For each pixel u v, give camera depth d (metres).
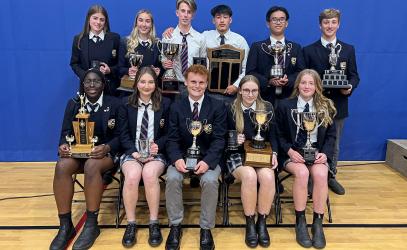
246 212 2.40
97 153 2.34
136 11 3.50
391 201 2.99
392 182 3.38
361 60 3.69
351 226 2.59
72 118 2.49
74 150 2.33
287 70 3.04
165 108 2.54
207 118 2.44
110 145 2.46
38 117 3.70
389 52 3.68
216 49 2.94
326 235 2.46
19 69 3.56
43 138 3.76
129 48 3.01
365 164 3.85
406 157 3.50
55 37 3.51
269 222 2.65
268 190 2.34
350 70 3.07
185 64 3.10
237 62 2.96
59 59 3.57
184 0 3.01
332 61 2.96
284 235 2.47
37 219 2.63
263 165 2.37
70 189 2.32
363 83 3.75
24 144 3.76
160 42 2.93
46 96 3.65
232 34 3.21
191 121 2.43
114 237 2.41
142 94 2.48
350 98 3.79
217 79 2.98
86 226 2.33
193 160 2.34
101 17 2.99
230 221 2.65
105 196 3.01
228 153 2.57
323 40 3.05
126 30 3.53
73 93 3.65
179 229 2.34
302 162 2.45
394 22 3.61
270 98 3.10
